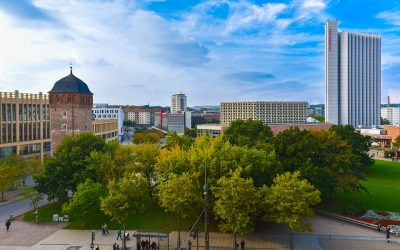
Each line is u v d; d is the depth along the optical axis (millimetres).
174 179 57094
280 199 53969
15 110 135625
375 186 98062
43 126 150750
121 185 60531
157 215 71312
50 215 75188
